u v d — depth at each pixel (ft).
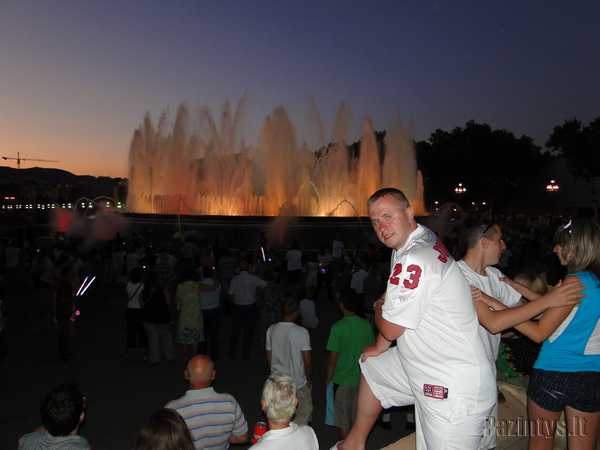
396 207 8.11
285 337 17.08
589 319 9.02
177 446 8.50
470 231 10.11
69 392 9.50
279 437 9.68
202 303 27.78
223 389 23.94
